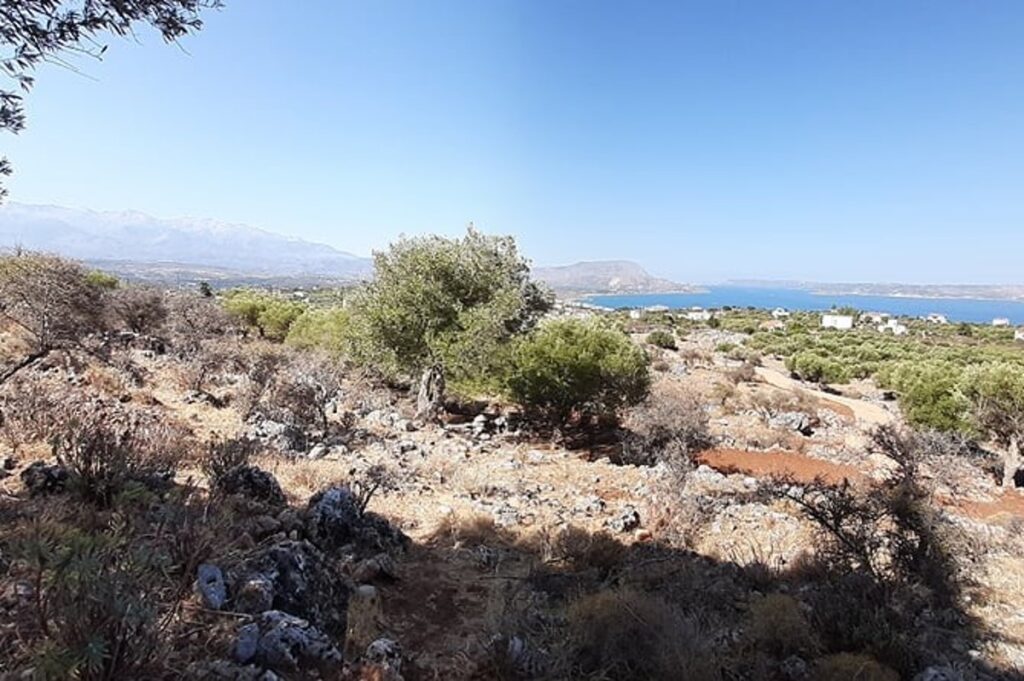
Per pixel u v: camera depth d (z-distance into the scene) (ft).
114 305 74.43
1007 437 57.77
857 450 63.10
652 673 15.93
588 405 60.75
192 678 10.73
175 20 12.30
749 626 19.83
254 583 13.93
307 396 44.73
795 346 182.19
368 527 22.47
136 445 25.26
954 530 27.40
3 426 26.94
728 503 35.76
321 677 12.33
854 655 18.08
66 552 9.90
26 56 11.18
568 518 30.73
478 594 20.04
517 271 65.46
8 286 43.52
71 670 8.66
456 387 61.31
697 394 81.87
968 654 20.68
